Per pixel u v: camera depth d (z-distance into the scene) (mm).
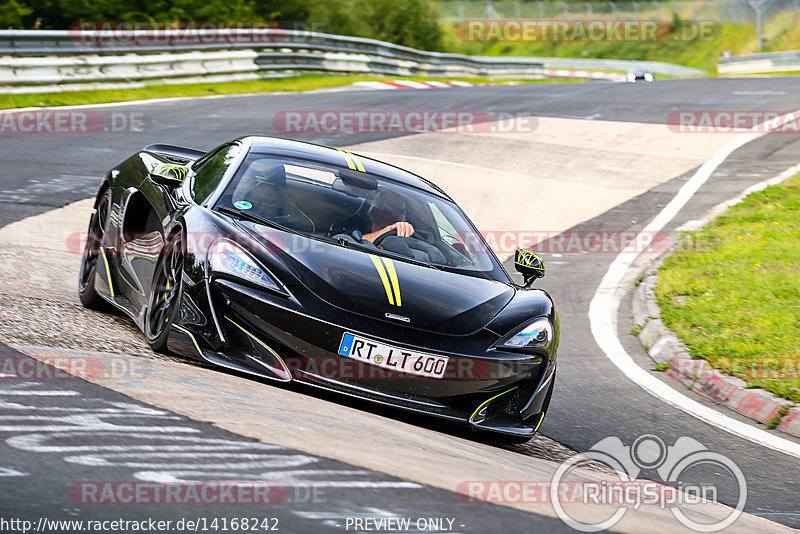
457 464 8484
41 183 24156
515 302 12117
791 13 141500
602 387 15336
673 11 145375
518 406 11312
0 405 7777
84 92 43719
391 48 76438
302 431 8281
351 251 11797
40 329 11289
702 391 15688
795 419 13836
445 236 13266
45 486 6059
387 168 14781
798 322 18250
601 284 22766
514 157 36750
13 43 40531
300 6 94750
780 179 33906
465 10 135375
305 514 6070
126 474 6445
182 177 12820
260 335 10562
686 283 21641
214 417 8219
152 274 12352
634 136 42188
